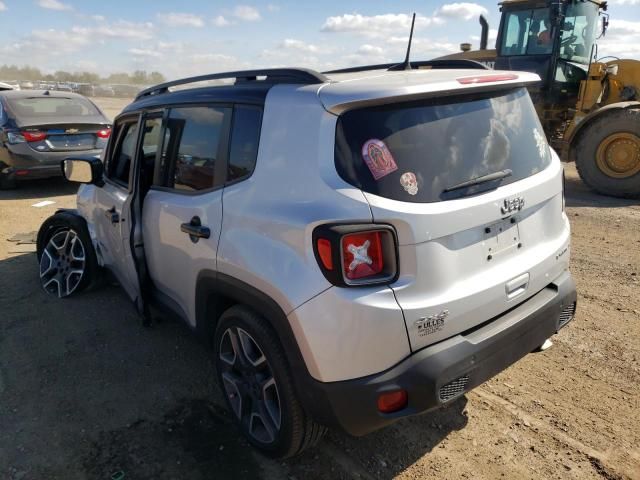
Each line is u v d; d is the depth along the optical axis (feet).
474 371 7.75
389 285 7.22
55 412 10.61
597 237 20.34
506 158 8.62
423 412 7.38
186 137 10.52
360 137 7.44
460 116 8.19
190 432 9.93
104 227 14.12
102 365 12.27
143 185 11.91
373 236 7.18
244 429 9.45
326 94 7.74
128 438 9.80
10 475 8.97
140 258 11.94
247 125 8.99
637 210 24.58
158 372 11.93
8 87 44.06
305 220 7.44
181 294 10.89
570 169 36.19
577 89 31.35
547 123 30.99
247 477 8.80
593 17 31.48
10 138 28.68
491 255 8.18
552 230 9.52
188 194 10.27
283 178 8.07
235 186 8.96
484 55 34.91
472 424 9.86
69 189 31.48
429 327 7.38
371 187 7.25
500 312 8.35
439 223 7.39
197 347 12.96
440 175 7.69
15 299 15.83
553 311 9.11
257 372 9.02
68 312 14.90
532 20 30.14
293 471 8.91
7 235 22.21
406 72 9.18
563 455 9.01
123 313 14.78
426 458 9.09
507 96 9.12
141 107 12.25
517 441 9.38
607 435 9.42
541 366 11.59
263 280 7.93
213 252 9.15
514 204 8.40
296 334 7.61
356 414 7.46
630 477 8.48
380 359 7.23
